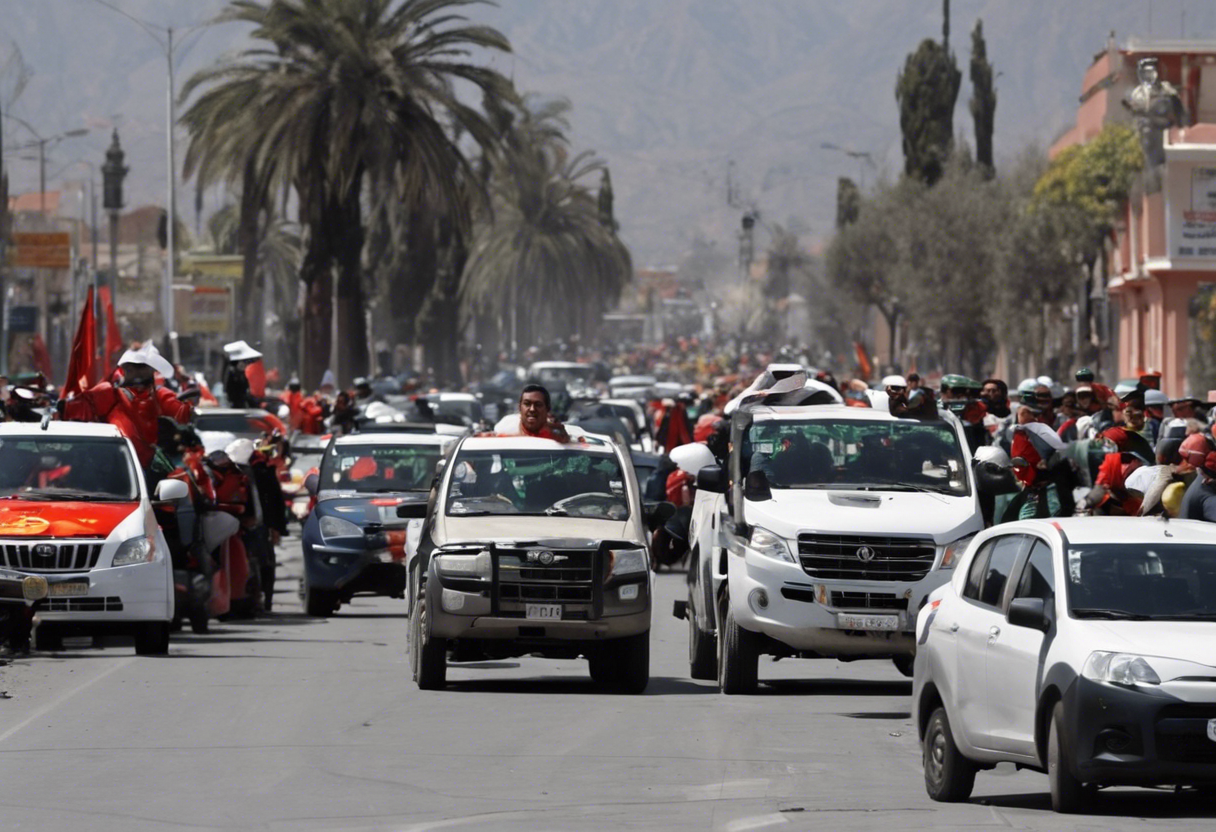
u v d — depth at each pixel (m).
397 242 189.38
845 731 35.66
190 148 128.25
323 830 25.61
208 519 54.28
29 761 31.25
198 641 51.78
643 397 179.50
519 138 137.62
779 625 39.56
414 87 125.25
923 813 27.12
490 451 44.44
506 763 31.42
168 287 169.75
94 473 48.84
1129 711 24.92
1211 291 161.50
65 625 46.22
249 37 126.88
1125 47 193.50
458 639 41.50
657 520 44.53
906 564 39.41
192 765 30.94
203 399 93.06
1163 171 158.12
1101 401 56.75
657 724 36.31
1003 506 49.97
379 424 79.31
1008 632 27.25
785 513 40.06
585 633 41.00
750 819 26.53
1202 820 26.00
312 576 60.72
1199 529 28.16
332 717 36.59
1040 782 31.05
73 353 59.47
